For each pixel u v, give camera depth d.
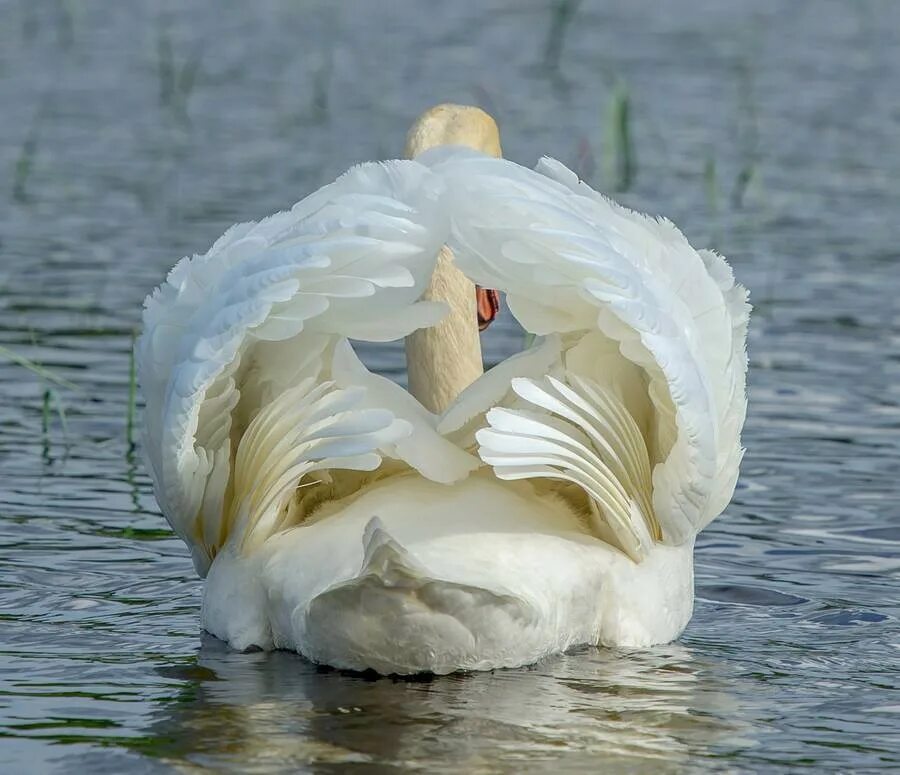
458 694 10.70
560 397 11.72
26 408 19.48
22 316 23.17
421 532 11.22
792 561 14.62
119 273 25.59
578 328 11.38
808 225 29.64
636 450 11.75
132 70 45.59
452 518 11.38
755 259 27.05
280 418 11.34
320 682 10.94
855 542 15.17
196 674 11.09
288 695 10.66
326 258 10.47
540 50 49.69
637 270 11.14
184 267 12.42
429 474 11.49
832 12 58.41
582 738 9.91
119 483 16.84
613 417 11.52
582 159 28.45
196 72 45.59
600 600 11.75
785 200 31.66
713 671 11.34
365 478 12.26
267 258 10.70
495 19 55.97
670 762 9.53
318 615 10.82
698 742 9.86
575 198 11.64
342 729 9.99
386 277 10.77
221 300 10.84
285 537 11.62
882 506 16.30
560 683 10.99
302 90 43.50
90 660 11.42
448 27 54.03
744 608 13.20
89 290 24.62
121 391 20.20
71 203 30.69
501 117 38.84
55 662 11.37
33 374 20.81
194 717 10.16
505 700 10.60
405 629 10.71
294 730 9.99
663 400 11.55
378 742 9.76
